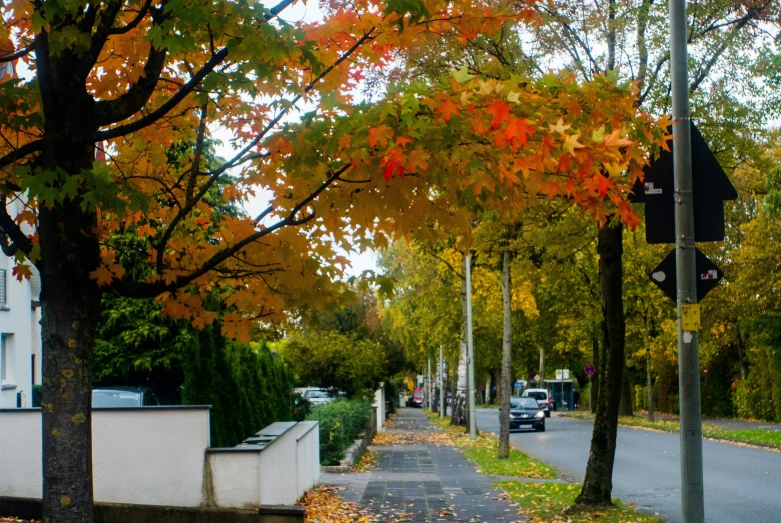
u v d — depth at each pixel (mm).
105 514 10688
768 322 38938
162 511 10664
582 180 6152
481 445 30234
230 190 7941
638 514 12312
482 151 6109
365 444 26641
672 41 8312
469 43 12703
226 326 7676
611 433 13070
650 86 13094
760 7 13328
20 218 7430
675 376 57906
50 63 6637
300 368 35125
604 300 13219
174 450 10797
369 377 35844
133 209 6422
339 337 36125
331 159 6555
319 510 13188
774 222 37156
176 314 7762
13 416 11078
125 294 6852
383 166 5941
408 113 5922
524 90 6809
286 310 7688
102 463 10828
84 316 6410
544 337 59469
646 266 40250
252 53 6305
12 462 11031
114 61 7840
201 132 7176
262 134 6996
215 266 7332
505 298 24781
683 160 8234
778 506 13906
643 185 8391
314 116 6492
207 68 6680
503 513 13125
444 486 17000
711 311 42531
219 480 10727
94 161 6984
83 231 6465
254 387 16250
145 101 7203
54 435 6152
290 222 6688
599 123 6707
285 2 6879
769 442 27000
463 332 44094
